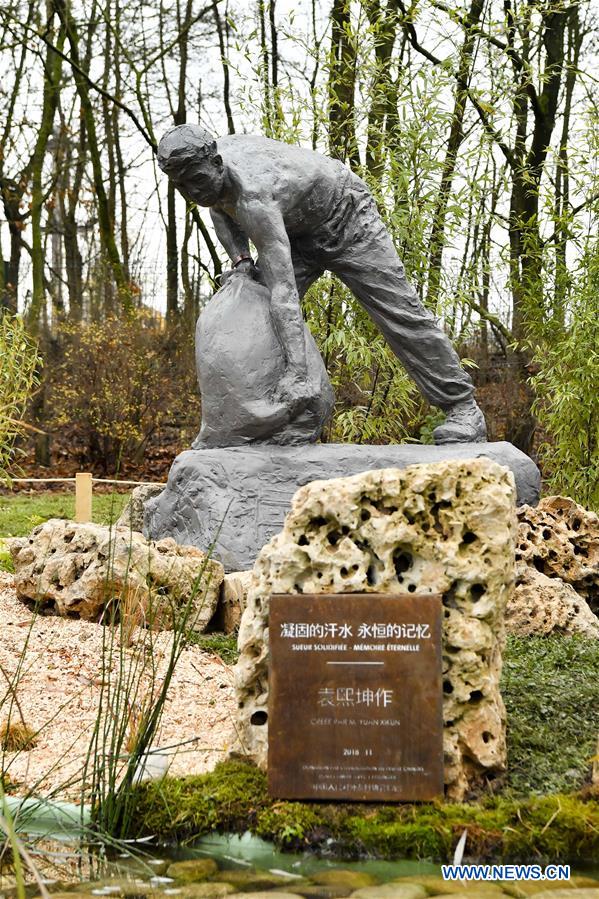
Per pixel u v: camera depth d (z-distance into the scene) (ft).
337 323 28.91
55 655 14.87
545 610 17.53
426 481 10.11
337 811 9.52
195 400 53.47
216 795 9.80
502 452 21.72
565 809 9.43
